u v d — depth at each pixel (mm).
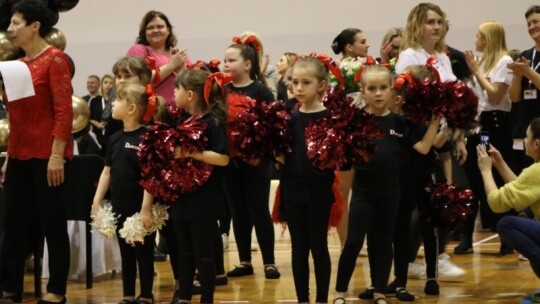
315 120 4148
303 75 4215
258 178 5633
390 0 10070
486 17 9758
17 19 4668
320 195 4164
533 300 4598
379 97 4547
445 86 4617
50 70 4672
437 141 5062
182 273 4266
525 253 4582
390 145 4555
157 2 10500
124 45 10500
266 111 4156
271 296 4961
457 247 6906
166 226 4648
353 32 6980
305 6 10281
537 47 6723
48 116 4715
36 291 5215
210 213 4223
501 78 6727
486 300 4754
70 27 10625
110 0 10547
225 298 4902
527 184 4574
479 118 6984
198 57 10453
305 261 4195
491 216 8211
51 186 4711
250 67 5711
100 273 5891
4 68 4609
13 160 4770
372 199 4512
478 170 6918
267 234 5684
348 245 4465
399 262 4828
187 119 4258
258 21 10375
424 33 5516
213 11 10453
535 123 4621
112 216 4543
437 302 4707
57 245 4766
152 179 4207
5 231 4879
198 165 4191
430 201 4938
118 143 4605
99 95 10266
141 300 4574
